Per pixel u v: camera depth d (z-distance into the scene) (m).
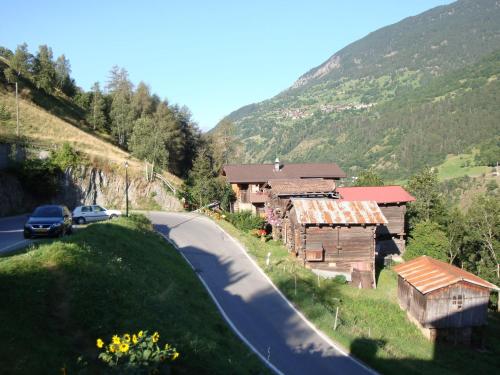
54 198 51.56
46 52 83.88
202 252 35.50
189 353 13.74
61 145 57.91
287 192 48.78
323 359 19.83
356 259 38.62
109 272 17.25
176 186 64.75
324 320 23.80
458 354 27.14
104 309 14.29
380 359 20.23
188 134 90.62
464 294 29.81
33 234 25.67
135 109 87.88
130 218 35.03
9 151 48.47
